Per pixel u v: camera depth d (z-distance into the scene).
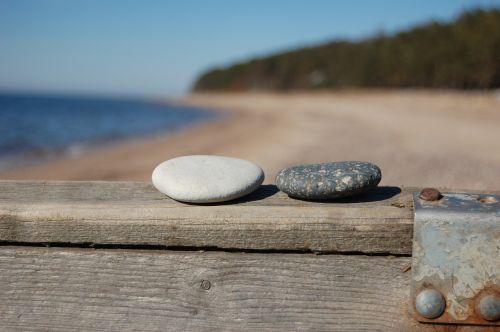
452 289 0.41
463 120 6.82
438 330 0.42
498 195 0.45
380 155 3.39
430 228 0.42
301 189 0.47
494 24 13.25
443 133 4.86
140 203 0.47
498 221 0.41
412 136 4.61
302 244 0.44
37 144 6.45
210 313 0.44
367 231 0.43
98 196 0.50
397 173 2.59
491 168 2.61
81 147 6.00
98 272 0.45
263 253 0.44
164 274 0.44
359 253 0.43
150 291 0.44
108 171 3.91
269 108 17.58
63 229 0.45
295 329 0.43
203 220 0.44
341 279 0.43
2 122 11.03
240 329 0.43
